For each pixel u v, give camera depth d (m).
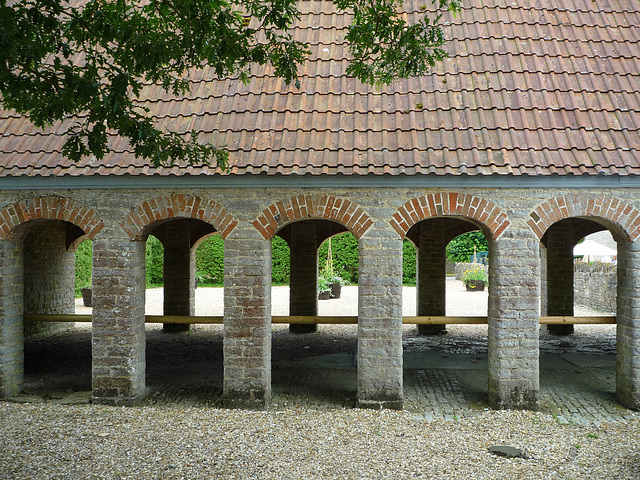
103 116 6.04
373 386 8.23
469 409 8.41
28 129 8.96
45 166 8.20
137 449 6.68
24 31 5.37
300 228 15.23
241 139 8.46
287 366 10.94
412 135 8.34
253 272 8.22
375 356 8.20
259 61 6.46
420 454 6.68
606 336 14.66
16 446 6.73
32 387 9.44
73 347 13.05
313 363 11.20
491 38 9.93
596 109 8.66
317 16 10.78
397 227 8.08
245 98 9.24
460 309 19.56
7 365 8.69
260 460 6.41
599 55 9.64
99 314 8.38
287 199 8.16
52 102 5.53
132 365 8.40
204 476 5.96
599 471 6.26
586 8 10.60
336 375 10.23
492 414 8.05
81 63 10.09
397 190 8.07
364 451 6.74
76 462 6.27
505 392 8.20
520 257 8.05
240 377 8.29
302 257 15.30
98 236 8.32
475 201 8.02
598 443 7.07
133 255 8.34
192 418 7.86
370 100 9.06
